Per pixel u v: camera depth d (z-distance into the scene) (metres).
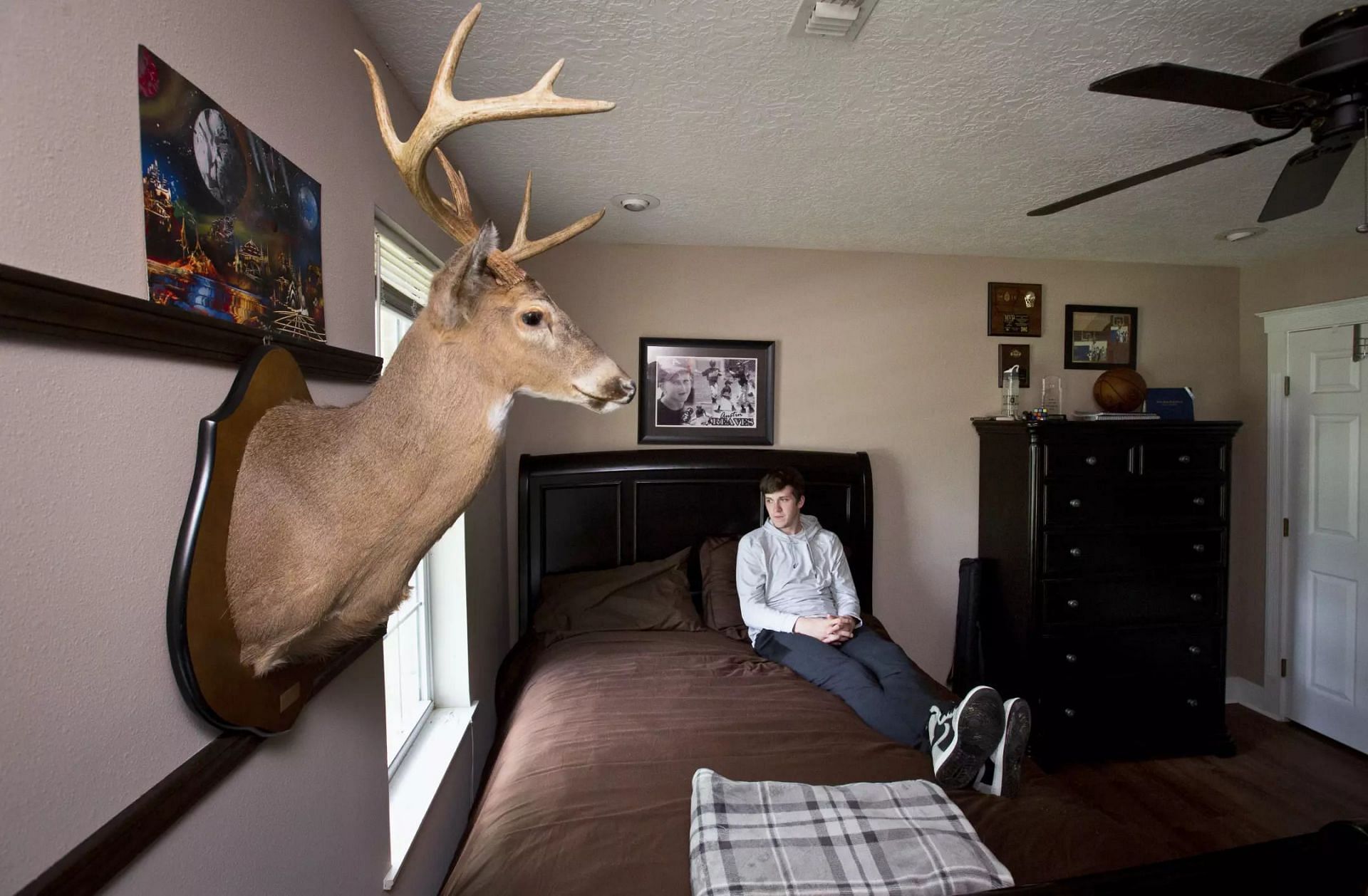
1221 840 2.30
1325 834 0.74
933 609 3.20
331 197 1.08
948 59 1.42
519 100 0.81
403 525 0.78
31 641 0.50
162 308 0.61
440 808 1.74
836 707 1.88
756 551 2.51
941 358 3.16
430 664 2.09
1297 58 1.21
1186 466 2.84
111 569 0.58
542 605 2.62
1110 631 2.82
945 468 3.18
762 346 3.04
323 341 1.03
